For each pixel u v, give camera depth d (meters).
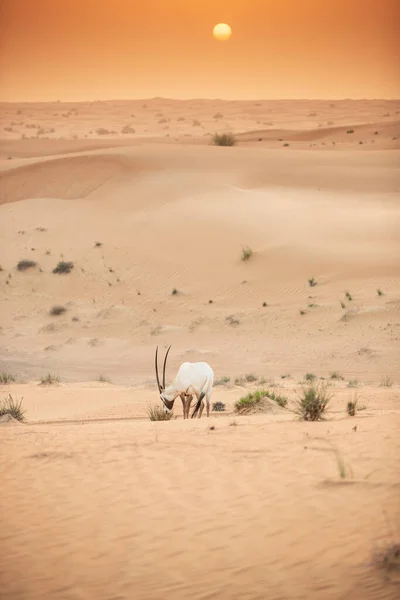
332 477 34.56
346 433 43.47
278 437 43.53
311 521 29.59
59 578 26.00
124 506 33.00
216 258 188.38
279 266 179.38
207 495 33.75
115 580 25.61
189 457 40.22
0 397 101.38
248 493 33.59
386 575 24.33
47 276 190.25
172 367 142.25
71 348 156.12
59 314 172.88
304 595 23.47
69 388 112.06
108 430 50.84
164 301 174.12
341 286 168.00
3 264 197.75
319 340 148.38
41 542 29.34
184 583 25.00
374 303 158.38
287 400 75.25
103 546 28.62
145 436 46.38
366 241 188.75
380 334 147.38
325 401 53.12
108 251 199.00
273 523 29.72
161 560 27.02
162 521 30.84
